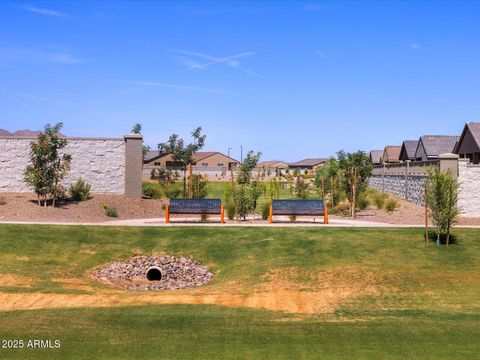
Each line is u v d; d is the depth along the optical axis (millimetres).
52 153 23438
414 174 31656
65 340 9703
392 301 12695
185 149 36094
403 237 17531
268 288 13711
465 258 15688
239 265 15727
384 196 34281
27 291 12852
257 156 25859
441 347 9641
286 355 9203
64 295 12680
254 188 24109
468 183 24406
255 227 19297
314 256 15945
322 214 21234
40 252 16078
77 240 17266
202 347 9500
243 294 13203
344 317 11484
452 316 11594
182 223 21094
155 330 10344
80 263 15672
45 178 23031
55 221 21047
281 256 16078
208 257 16469
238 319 11133
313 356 9180
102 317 11078
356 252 16188
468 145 39094
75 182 26641
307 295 13133
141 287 14367
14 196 24797
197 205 21016
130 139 26828
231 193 24422
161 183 36875
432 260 15531
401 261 15461
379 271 14703
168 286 14578
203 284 14766
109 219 22703
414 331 10516
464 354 9320
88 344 9531
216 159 101938
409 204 30828
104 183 26812
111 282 14695
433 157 43656
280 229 18844
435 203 16719
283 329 10562
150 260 16234
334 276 14445
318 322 11078
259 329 10531
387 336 10203
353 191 25797
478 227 19109
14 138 26281
